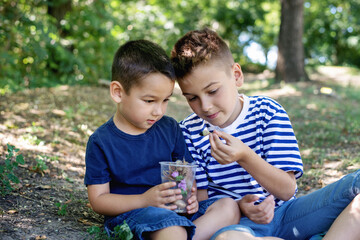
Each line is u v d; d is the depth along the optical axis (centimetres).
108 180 215
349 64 2194
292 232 219
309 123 636
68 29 996
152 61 204
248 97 239
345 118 685
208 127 239
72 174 346
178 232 185
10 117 523
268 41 2091
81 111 604
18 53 873
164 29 1459
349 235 182
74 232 222
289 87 1075
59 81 939
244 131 232
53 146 423
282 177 212
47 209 254
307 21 2112
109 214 210
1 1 775
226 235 182
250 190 231
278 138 224
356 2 2072
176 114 729
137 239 194
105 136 216
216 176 235
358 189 191
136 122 213
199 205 227
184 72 208
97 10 1030
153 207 197
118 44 1082
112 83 213
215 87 209
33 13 851
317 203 208
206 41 211
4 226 216
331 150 471
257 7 1988
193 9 1845
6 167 272
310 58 2195
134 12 1334
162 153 226
